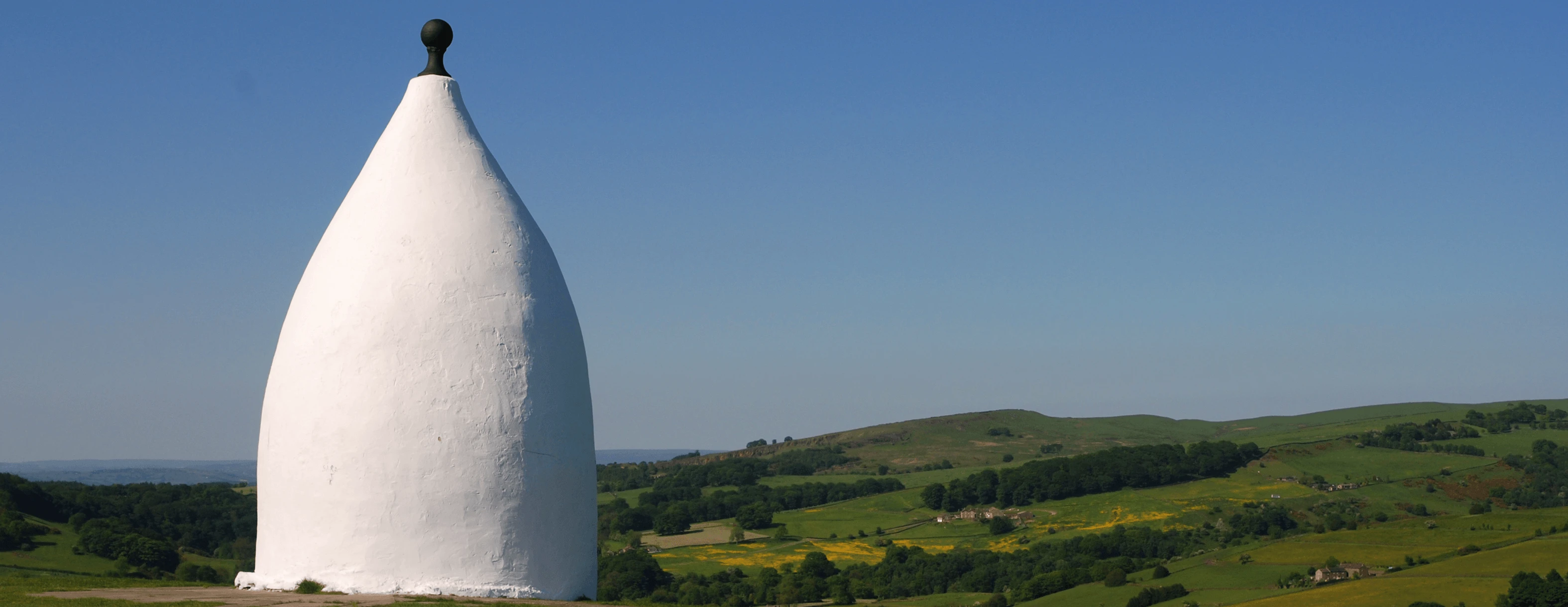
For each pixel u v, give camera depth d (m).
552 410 19.56
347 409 18.52
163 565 55.09
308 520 18.61
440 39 20.88
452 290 19.06
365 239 19.34
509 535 18.84
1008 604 75.50
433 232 19.36
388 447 18.38
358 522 18.34
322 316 19.05
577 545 19.92
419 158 19.97
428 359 18.69
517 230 20.17
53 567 51.62
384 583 18.23
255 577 19.17
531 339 19.52
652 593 68.31
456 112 20.58
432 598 17.94
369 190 19.88
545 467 19.31
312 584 18.34
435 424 18.52
